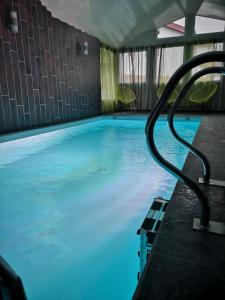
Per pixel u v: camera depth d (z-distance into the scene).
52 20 5.29
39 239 1.55
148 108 8.55
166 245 0.76
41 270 1.28
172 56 7.86
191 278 0.62
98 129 6.04
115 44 8.10
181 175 0.83
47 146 4.32
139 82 8.48
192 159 1.76
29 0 4.59
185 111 7.34
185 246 0.75
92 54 7.12
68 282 1.20
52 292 1.14
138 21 6.95
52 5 5.06
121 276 1.23
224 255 0.71
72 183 2.55
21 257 1.38
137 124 6.64
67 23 5.82
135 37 8.16
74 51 6.21
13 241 1.53
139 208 1.97
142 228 1.10
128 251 1.42
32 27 4.72
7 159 3.49
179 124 6.20
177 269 0.65
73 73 6.23
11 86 4.32
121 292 1.13
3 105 4.19
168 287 0.59
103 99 8.16
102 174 2.84
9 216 1.85
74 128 5.71
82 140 4.84
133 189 2.37
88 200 2.12
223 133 3.04
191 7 6.72
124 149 4.11
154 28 7.87
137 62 8.35
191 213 0.95
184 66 0.71
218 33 7.23
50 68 5.34
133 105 8.71
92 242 1.51
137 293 0.58
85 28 6.42
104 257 1.38
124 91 8.45
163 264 0.67
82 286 1.18
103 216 1.84
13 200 2.14
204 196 0.84
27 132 4.27
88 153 3.84
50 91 5.40
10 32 4.21
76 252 1.41
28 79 4.72
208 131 3.22
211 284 0.60
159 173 2.86
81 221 1.76
